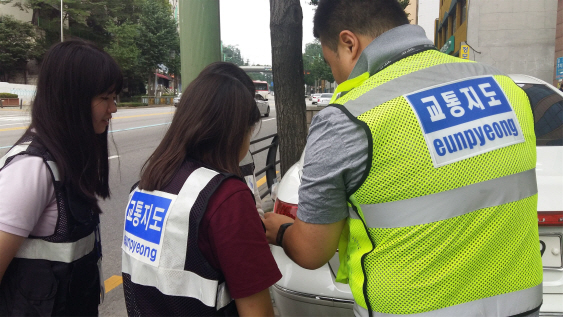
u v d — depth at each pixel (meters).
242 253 0.98
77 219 1.22
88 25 39.38
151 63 39.88
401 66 1.03
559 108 2.46
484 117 0.98
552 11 14.46
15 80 33.91
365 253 1.01
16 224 1.10
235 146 1.14
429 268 0.94
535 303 1.01
